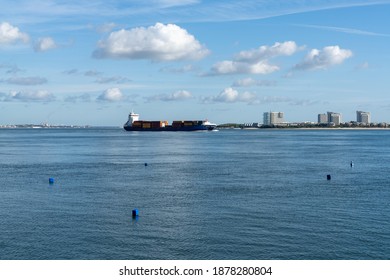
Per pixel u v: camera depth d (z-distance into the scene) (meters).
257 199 46.16
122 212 40.31
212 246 30.34
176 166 80.44
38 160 94.06
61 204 44.06
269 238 31.92
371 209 41.00
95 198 47.28
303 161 89.81
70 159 96.62
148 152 118.81
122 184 57.44
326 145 155.00
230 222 36.34
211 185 56.16
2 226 35.31
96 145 156.38
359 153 112.94
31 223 36.25
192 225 35.53
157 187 54.69
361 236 32.28
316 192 50.41
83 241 31.53
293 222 36.22
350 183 57.69
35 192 51.28
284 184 56.81
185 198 46.97
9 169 75.88
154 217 38.28
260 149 131.38
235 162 88.06
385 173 68.75
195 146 148.00
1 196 48.62
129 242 31.30
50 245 30.67
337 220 36.84
